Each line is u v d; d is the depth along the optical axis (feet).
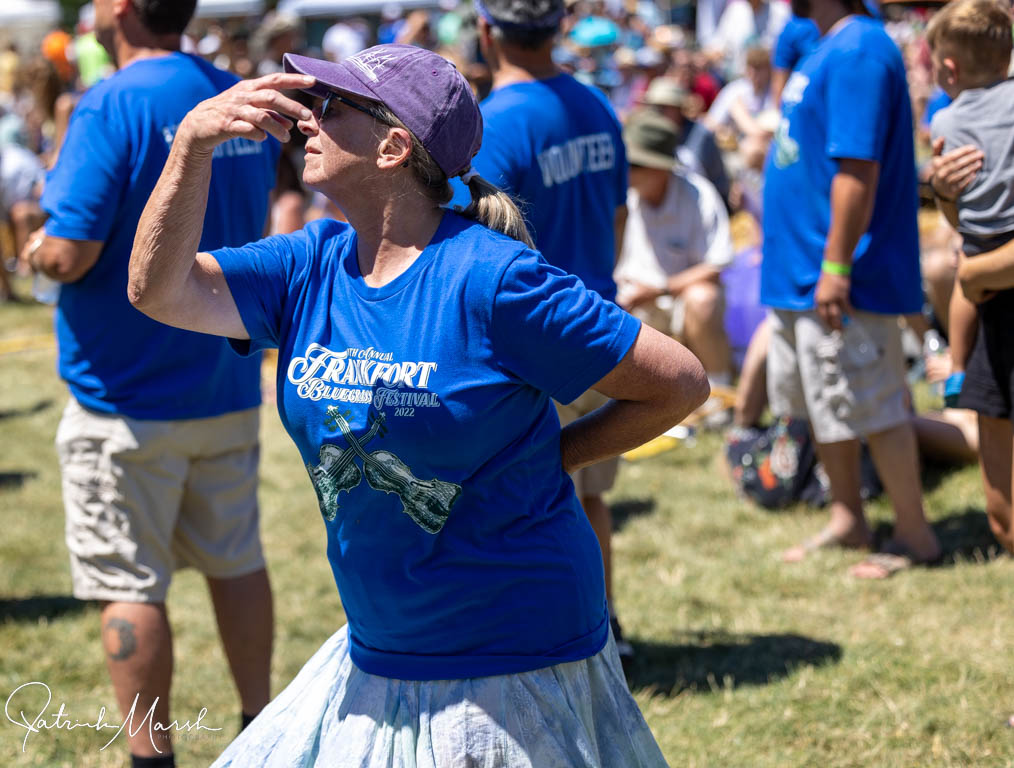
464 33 28.81
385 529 6.36
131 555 10.08
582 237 11.30
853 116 13.38
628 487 19.24
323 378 6.40
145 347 9.95
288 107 6.05
